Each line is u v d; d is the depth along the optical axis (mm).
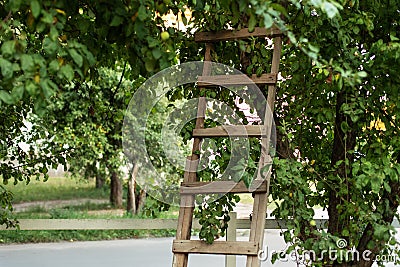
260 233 3619
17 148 5129
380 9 4012
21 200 16531
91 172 14773
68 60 2908
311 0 2768
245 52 4211
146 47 3041
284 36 3902
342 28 3834
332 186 4141
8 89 2801
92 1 3273
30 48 3893
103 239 11719
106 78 9352
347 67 3680
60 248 10359
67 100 10094
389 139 4230
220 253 3633
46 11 2664
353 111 3865
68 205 15695
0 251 9938
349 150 4195
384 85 3951
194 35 4156
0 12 3080
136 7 2965
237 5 2879
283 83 4582
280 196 4031
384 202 4168
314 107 4320
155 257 9469
